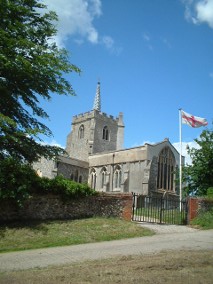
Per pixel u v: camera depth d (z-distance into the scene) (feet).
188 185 103.81
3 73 61.26
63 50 65.31
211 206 73.15
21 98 66.33
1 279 26.03
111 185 191.52
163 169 184.75
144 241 48.24
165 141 188.44
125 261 32.27
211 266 29.66
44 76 64.08
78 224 56.59
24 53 60.54
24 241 46.50
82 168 203.51
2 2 59.93
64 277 25.93
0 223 53.57
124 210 64.95
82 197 63.31
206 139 103.40
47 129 68.80
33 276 26.66
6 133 57.11
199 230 61.67
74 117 257.75
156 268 28.55
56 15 67.97
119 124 254.88
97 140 239.30
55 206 60.29
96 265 30.50
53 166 187.32
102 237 50.49
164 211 76.23
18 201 53.83
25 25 61.52
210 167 100.78
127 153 188.24
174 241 48.16
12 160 55.77
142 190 172.96
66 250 41.57
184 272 27.14
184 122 107.86
